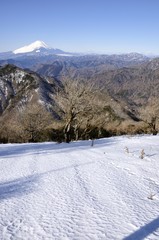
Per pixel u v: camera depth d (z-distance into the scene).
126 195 8.44
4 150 19.55
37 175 10.94
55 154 16.73
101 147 19.36
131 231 5.98
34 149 19.88
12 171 11.77
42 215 6.90
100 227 6.18
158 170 11.66
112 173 11.16
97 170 11.69
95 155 15.62
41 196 8.34
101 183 9.71
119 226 6.23
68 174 11.01
